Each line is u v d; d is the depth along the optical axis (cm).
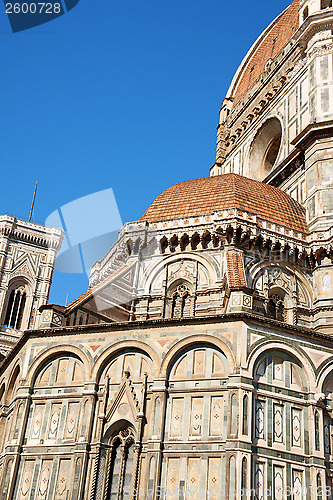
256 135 7400
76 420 4372
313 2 6656
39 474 4275
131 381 4394
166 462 4069
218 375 4212
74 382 4509
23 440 4416
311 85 6388
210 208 5597
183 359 4356
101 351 4522
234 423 3994
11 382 5031
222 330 4309
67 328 4650
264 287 5241
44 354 4644
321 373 4397
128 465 4194
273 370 4300
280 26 8444
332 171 5806
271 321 4359
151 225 5612
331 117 6041
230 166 7981
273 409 4175
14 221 13712
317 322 5231
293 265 5425
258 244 5359
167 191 6141
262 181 6981
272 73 7506
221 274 5231
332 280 5328
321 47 6444
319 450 4159
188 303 5291
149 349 4422
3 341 12575
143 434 4212
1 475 4338
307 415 4262
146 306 5362
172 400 4250
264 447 4016
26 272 13438
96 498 4106
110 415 4322
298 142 6125
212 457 3988
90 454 4231
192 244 5456
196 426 4116
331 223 5572
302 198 6038
